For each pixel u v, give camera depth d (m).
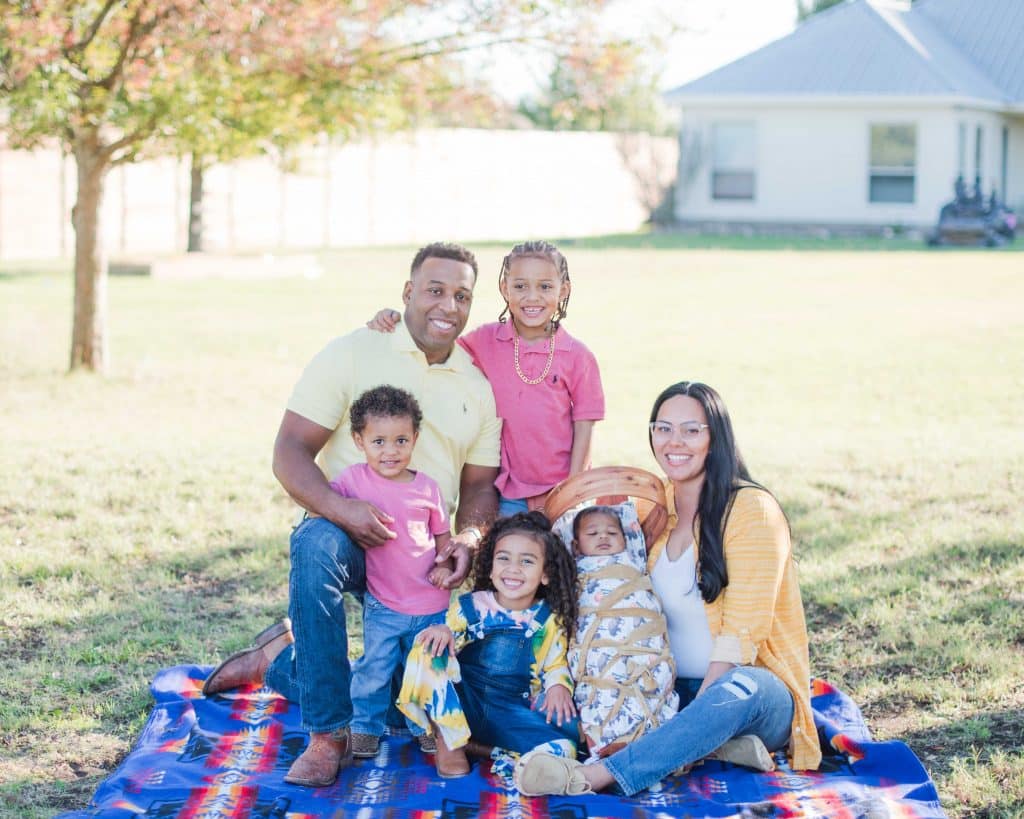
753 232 31.98
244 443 9.13
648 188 38.12
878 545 6.65
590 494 4.25
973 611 5.63
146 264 21.59
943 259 24.36
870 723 4.61
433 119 12.17
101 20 9.30
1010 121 32.69
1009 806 3.88
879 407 10.98
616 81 10.46
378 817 3.67
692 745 3.80
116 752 4.38
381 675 4.18
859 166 30.44
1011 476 8.06
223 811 3.70
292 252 27.05
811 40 31.30
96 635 5.44
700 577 4.05
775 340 14.91
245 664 4.64
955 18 34.03
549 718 4.06
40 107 8.91
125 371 12.34
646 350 14.19
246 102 10.35
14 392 11.15
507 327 4.72
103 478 7.92
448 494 4.51
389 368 4.39
